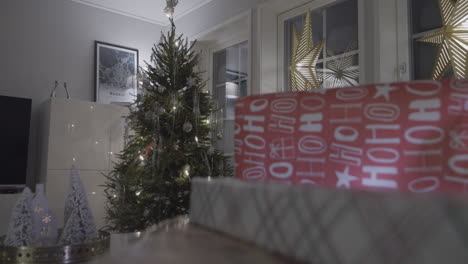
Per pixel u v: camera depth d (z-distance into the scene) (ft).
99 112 12.76
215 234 1.95
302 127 2.56
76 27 14.05
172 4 9.92
